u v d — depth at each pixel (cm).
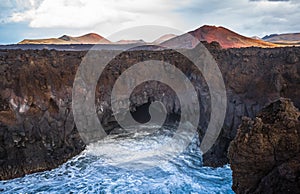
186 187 1380
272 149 876
